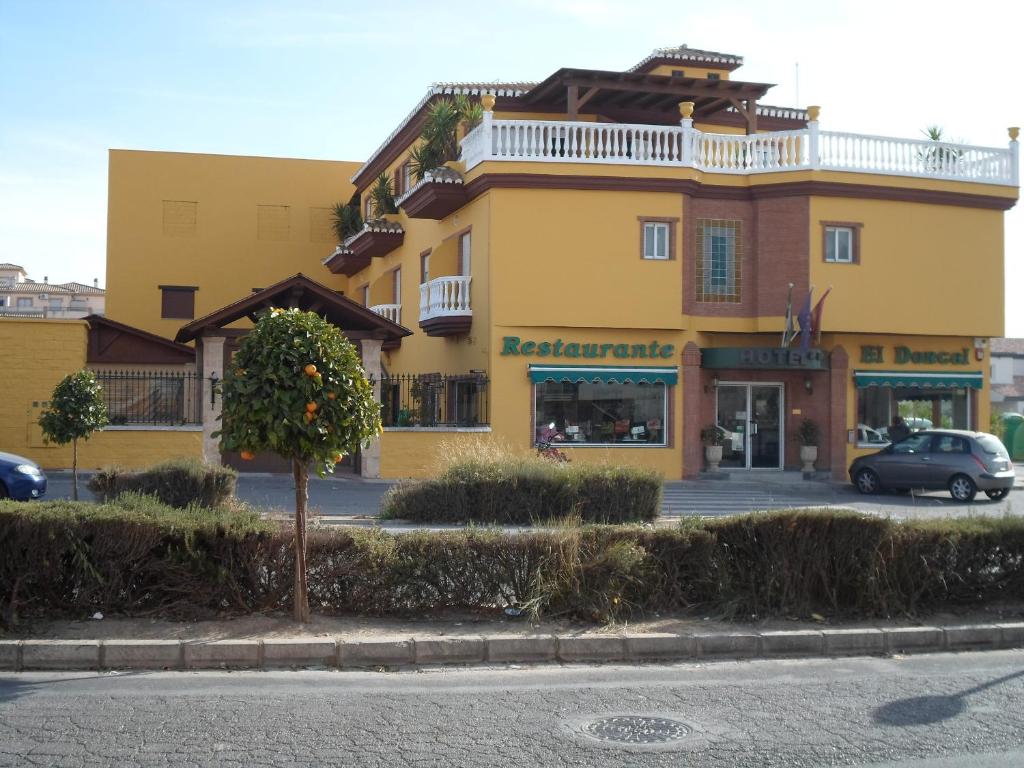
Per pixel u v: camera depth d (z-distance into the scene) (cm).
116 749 582
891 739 627
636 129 2542
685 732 637
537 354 2508
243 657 782
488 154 2494
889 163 2669
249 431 823
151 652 774
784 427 2709
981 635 904
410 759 574
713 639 851
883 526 944
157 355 3177
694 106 2916
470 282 2647
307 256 4225
